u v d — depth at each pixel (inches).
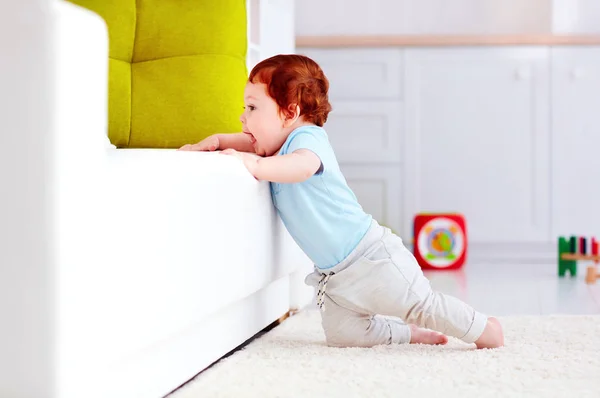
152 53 75.6
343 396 45.4
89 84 33.5
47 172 31.7
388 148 136.9
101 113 34.5
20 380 32.2
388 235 60.9
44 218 31.8
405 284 59.3
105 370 38.1
